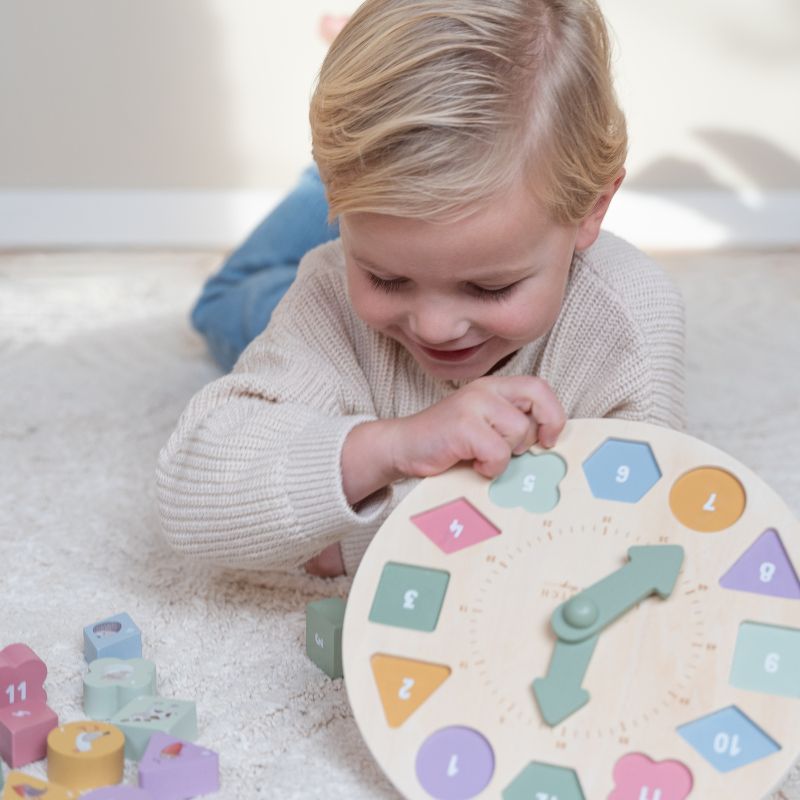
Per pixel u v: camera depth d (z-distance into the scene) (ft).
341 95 2.52
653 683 2.21
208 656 2.84
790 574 2.32
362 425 2.71
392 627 2.32
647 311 3.02
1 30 6.92
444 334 2.57
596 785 2.12
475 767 2.16
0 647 2.85
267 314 4.54
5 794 2.15
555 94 2.54
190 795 2.33
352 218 2.47
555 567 2.37
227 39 6.97
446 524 2.46
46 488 3.76
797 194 7.25
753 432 4.21
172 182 7.20
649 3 6.99
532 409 2.54
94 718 2.58
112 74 7.01
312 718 2.60
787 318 5.54
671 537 2.39
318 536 2.70
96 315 5.64
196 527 2.80
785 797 2.34
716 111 7.16
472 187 2.40
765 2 6.99
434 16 2.51
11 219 7.17
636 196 7.23
